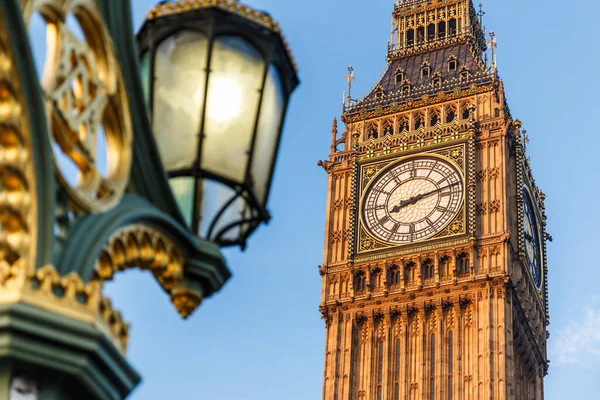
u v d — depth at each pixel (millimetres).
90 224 7840
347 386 84625
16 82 7039
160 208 8867
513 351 83750
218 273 9188
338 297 88062
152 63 9180
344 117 96625
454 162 89562
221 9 9000
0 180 7199
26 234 7199
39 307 6957
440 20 102250
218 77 9031
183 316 9102
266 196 9391
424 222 88375
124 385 7480
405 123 94750
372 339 86000
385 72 99625
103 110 8141
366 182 92062
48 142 7227
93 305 7160
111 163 8336
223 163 9016
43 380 6996
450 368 82750
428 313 85500
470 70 95750
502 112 91688
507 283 84188
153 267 8727
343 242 90938
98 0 8477
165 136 9062
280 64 9328
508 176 90000
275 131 9414
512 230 89062
